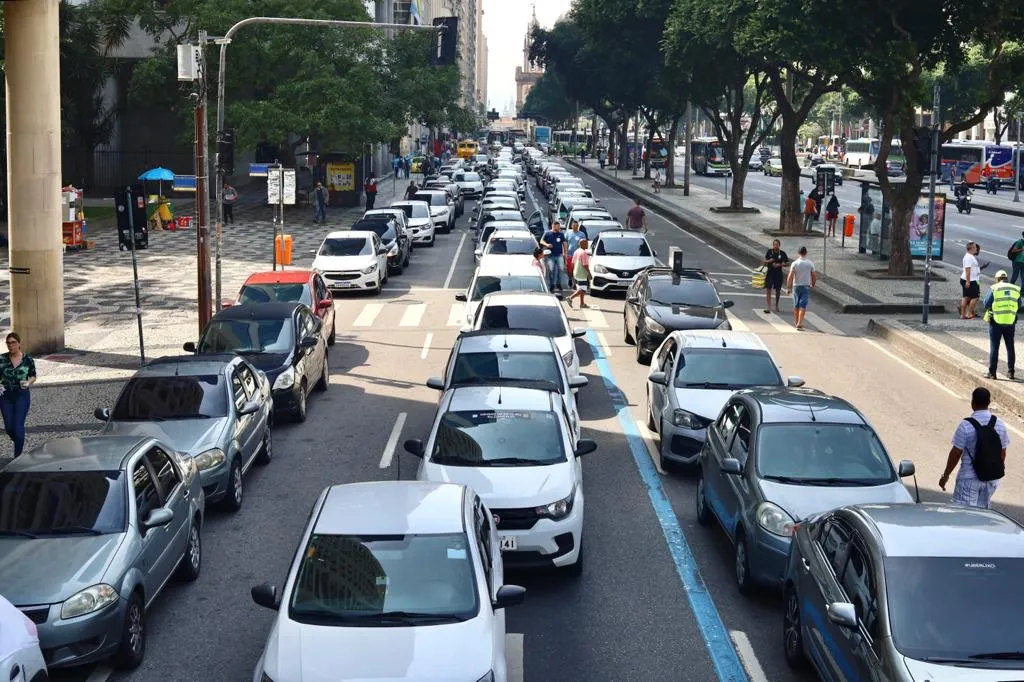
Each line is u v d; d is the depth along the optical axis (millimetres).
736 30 36000
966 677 6637
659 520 12797
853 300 28625
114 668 8961
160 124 68062
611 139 112750
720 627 9781
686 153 69562
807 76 41719
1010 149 83875
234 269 35219
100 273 34188
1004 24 28625
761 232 46406
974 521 8031
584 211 38094
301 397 17172
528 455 11289
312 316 19391
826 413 11414
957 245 43250
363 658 7102
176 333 24500
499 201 45750
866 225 38594
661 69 57312
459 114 87312
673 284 22359
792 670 8898
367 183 53781
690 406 14469
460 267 37219
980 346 22766
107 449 10250
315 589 7711
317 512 8516
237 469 13039
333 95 50312
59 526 9203
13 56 21672
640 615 10055
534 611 10141
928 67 31938
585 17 59938
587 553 11711
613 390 19391
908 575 7371
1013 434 16969
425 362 21906
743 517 10477
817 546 8656
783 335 24844
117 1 53312
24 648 7188
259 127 49875
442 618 7508
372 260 30594
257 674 7152
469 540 8172
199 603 10359
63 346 22812
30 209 22047
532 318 18500
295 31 50719
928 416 17766
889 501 10242
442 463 11203
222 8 51156
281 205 29781
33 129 21906
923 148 25375
